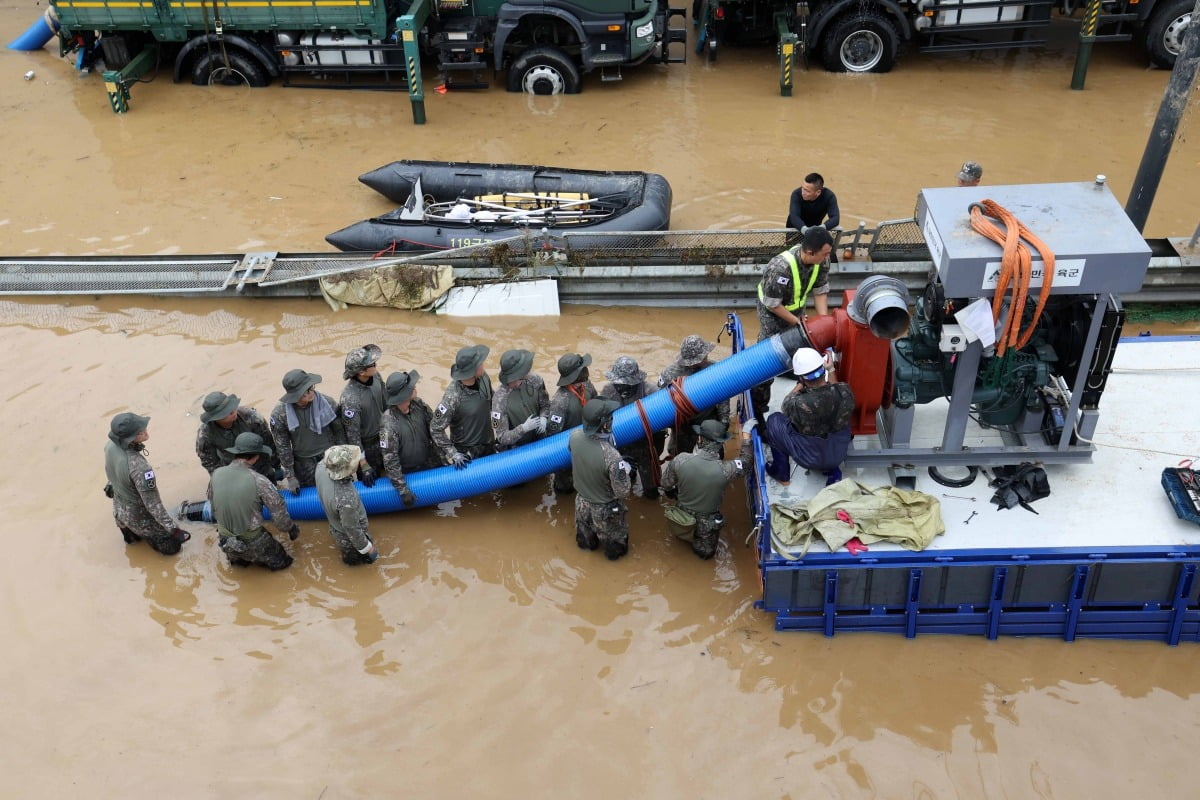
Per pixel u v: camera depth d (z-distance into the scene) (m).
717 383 6.71
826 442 6.22
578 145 12.77
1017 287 5.45
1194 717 5.75
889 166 12.01
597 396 7.23
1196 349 7.50
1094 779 5.45
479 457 7.31
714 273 9.30
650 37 13.70
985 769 5.52
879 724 5.78
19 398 8.51
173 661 6.27
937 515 6.06
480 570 6.88
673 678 6.09
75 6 13.89
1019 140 12.52
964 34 15.83
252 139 13.14
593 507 6.56
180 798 5.50
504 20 13.52
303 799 5.48
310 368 8.85
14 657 6.29
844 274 9.31
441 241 9.98
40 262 9.91
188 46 14.32
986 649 6.18
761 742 5.71
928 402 6.39
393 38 14.05
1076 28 15.98
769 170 12.05
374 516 7.35
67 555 7.02
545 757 5.66
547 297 9.46
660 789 5.48
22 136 13.34
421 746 5.74
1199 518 5.93
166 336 9.34
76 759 5.70
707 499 6.46
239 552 6.66
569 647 6.31
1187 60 8.14
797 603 6.18
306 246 10.73
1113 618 6.10
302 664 6.24
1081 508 6.18
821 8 14.16
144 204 11.63
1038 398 6.39
